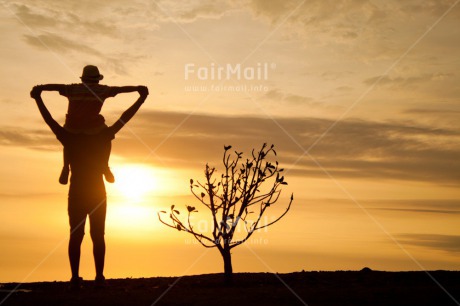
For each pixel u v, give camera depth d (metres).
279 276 11.33
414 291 9.02
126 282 10.97
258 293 9.00
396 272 11.62
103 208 10.19
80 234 10.05
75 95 10.16
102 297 8.96
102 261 10.22
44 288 10.43
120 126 10.30
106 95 10.26
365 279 10.84
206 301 8.50
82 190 10.03
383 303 8.27
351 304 8.26
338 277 11.11
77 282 9.99
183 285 10.50
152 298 8.78
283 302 8.39
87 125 10.13
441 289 9.20
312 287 9.79
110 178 10.32
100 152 10.16
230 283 10.43
